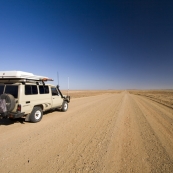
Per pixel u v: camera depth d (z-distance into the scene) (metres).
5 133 4.91
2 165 2.96
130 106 12.92
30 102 6.19
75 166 3.00
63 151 3.68
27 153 3.51
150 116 8.54
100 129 5.68
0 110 5.38
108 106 12.66
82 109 10.68
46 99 7.42
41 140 4.38
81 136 4.84
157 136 5.00
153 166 3.07
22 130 5.29
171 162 3.26
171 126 6.47
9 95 5.45
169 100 21.00
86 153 3.60
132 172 2.84
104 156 3.46
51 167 2.94
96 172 2.80
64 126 5.98
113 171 2.85
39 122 6.51
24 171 2.78
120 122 6.88
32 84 6.39
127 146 4.09
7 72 5.92
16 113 5.60
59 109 10.45
